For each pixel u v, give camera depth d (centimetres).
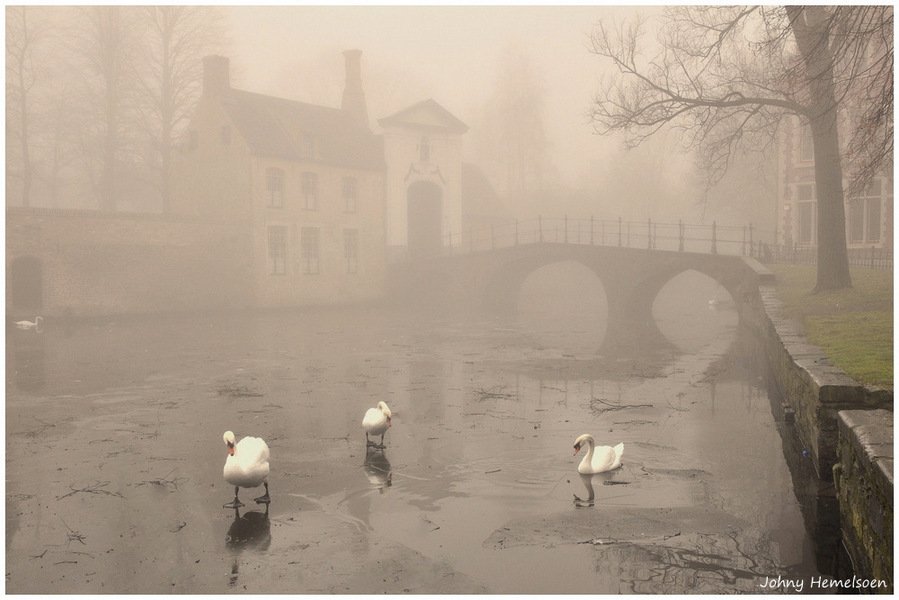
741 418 1559
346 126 5241
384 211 5188
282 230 4606
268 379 2112
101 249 3862
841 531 897
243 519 1000
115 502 1073
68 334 3250
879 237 3588
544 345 2875
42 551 905
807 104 2423
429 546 898
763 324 2395
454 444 1371
